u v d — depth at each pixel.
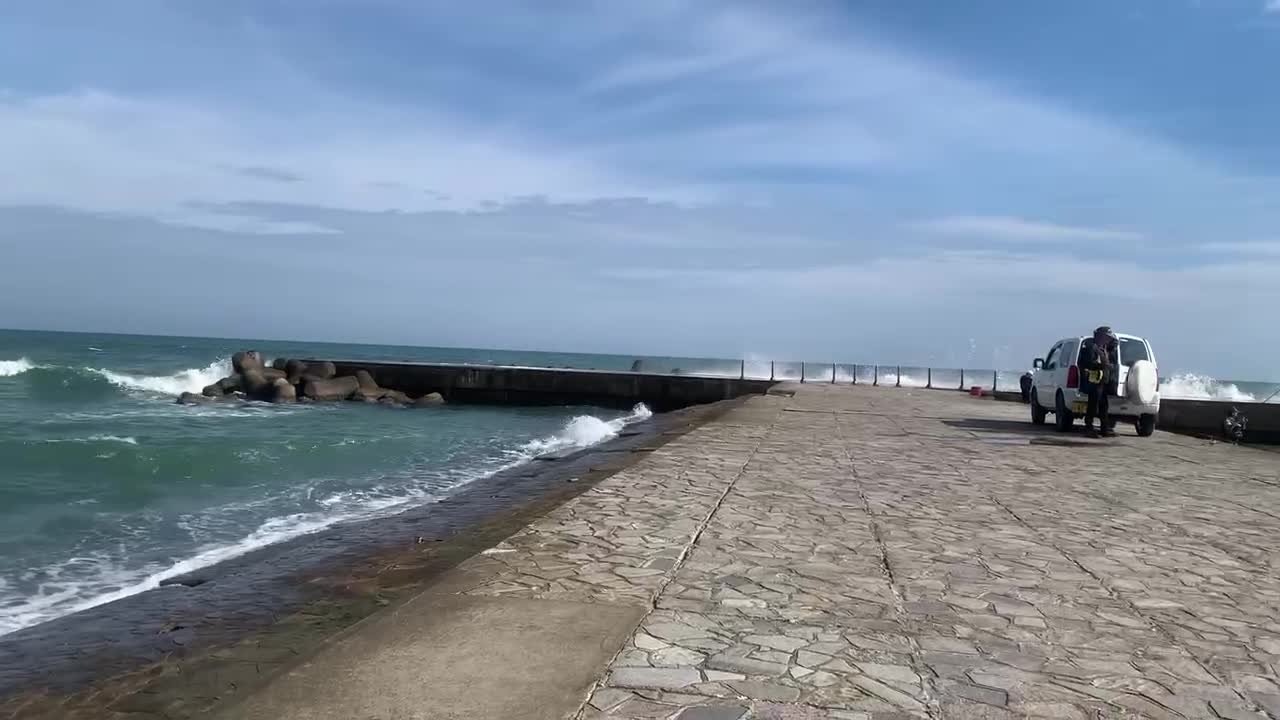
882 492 9.18
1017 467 11.80
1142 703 3.60
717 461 11.45
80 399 35.06
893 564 5.98
